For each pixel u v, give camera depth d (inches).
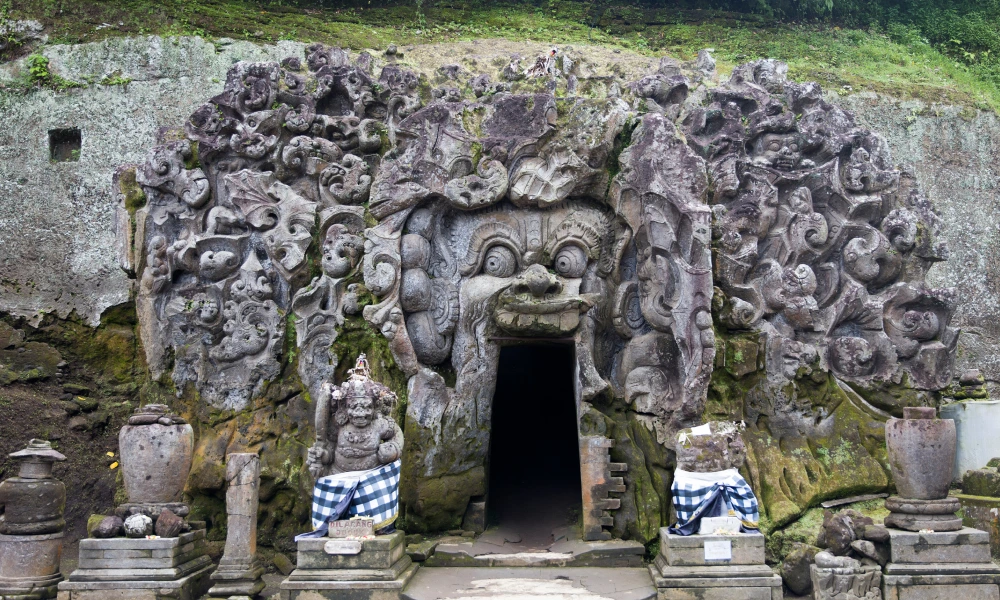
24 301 370.6
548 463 369.7
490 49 405.7
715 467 248.5
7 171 387.2
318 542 235.0
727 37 490.6
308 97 318.3
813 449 300.4
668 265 290.0
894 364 316.5
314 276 309.9
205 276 310.0
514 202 298.5
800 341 316.5
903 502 243.3
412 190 295.0
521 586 241.9
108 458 340.2
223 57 409.4
